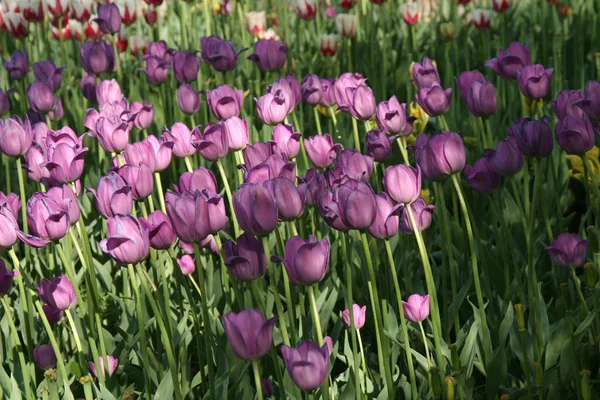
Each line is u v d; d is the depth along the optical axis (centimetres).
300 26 450
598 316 208
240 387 212
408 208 202
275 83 240
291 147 229
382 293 223
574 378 214
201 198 193
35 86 273
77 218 209
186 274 231
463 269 241
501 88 333
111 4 339
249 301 217
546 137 211
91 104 329
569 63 372
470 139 271
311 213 237
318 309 223
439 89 242
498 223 257
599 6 412
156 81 303
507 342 228
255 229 190
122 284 251
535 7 427
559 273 231
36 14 365
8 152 230
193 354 234
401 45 404
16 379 222
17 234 201
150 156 226
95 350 210
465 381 210
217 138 219
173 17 518
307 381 180
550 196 262
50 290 205
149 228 202
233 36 435
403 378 213
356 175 213
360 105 235
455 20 412
